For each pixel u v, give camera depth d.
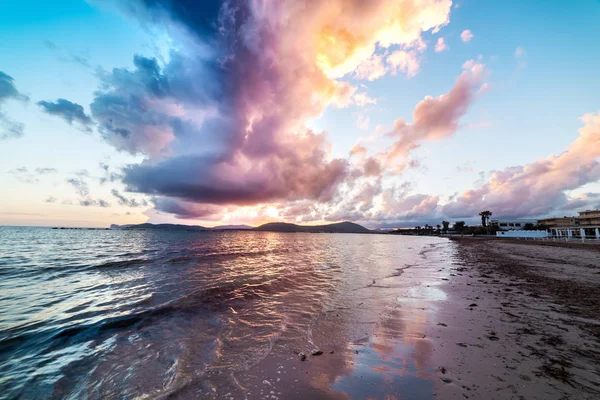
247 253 28.25
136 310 7.82
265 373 4.18
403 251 34.06
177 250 29.47
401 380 3.85
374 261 21.34
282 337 5.72
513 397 3.26
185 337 5.82
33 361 4.79
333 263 19.97
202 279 12.81
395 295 9.34
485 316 6.67
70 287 11.00
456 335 5.50
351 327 6.26
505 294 8.95
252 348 5.19
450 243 58.75
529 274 13.05
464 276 13.03
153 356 4.92
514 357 4.38
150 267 16.86
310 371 4.22
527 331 5.56
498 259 20.91
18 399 3.68
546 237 57.78
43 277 13.41
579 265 16.09
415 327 6.09
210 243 44.66
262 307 8.12
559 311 6.95
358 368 4.28
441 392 3.47
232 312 7.64
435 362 4.34
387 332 5.85
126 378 4.16
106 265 17.42
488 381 3.67
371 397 3.45
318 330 6.09
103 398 3.68
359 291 10.13
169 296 9.45
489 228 99.81
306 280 12.59
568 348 4.69
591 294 8.80
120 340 5.69
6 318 7.09
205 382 3.96
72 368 4.52
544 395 3.28
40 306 8.23
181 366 4.51
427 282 11.63
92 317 7.19
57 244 36.91
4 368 4.53
